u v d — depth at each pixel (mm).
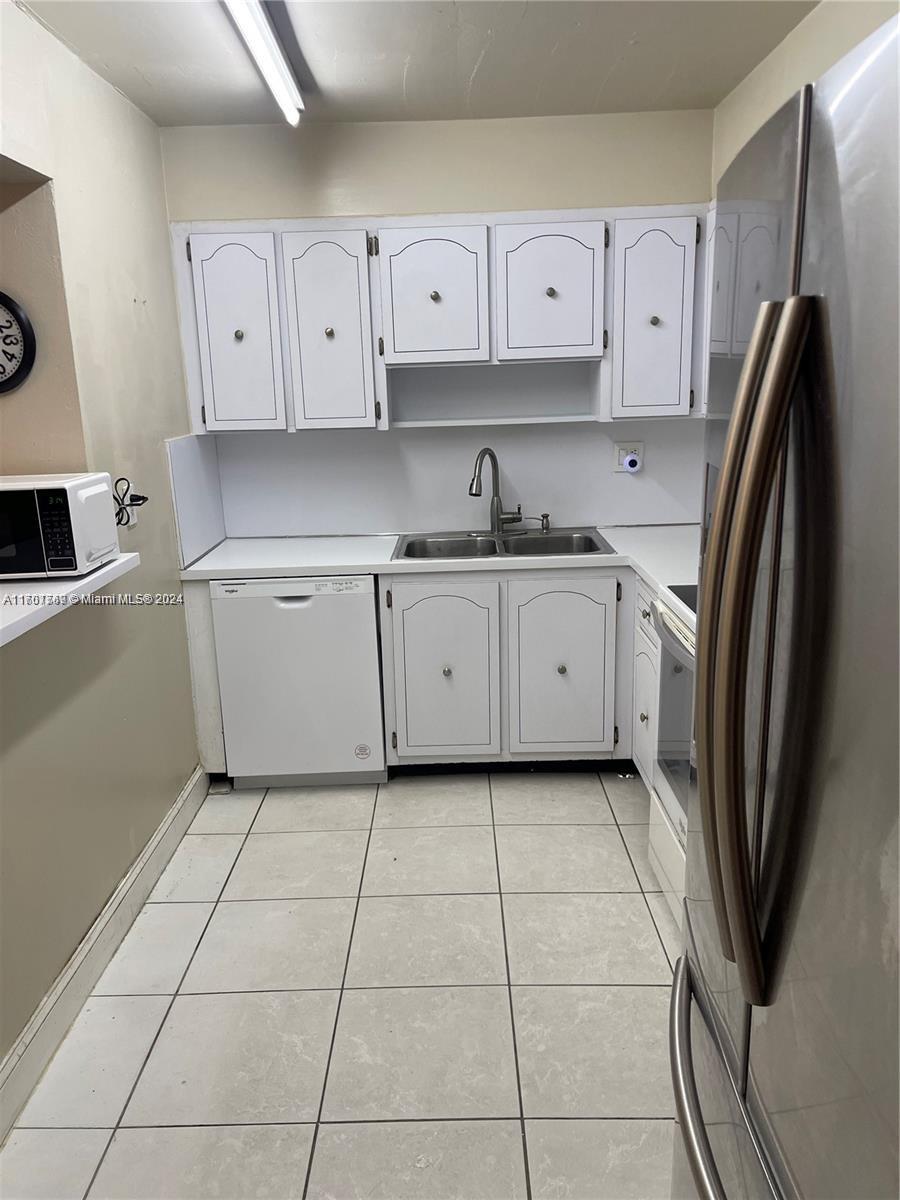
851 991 658
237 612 2951
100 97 2367
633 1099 1736
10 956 1780
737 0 2068
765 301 783
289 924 2338
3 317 2104
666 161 2914
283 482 3375
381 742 3088
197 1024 1979
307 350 2949
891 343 562
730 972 955
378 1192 1555
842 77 626
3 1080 1702
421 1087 1781
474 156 2902
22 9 1925
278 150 2877
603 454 3354
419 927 2305
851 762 638
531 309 2924
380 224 2904
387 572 2928
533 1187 1555
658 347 2973
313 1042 1913
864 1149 651
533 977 2098
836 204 635
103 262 2350
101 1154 1652
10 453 2186
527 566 2924
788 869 751
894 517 565
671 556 2857
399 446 3346
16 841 1827
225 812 2988
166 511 2801
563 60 2400
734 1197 949
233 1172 1604
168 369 2836
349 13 2055
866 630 607
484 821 2865
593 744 3104
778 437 689
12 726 1824
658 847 2445
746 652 746
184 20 2020
